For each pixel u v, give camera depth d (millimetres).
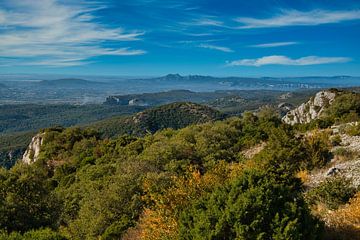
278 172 15320
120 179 20953
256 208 7910
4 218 18828
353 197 11812
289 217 7781
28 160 68062
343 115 43531
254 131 38125
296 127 42156
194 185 11305
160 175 20516
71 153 59219
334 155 19688
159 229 10562
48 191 23547
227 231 7863
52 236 13852
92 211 20125
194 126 48375
